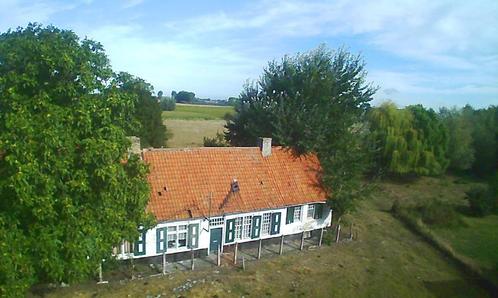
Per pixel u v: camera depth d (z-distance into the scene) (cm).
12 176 1434
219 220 2545
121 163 1970
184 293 2123
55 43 1656
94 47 1827
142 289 2134
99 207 1752
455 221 3762
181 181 2531
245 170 2811
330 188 2994
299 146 3131
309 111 3188
